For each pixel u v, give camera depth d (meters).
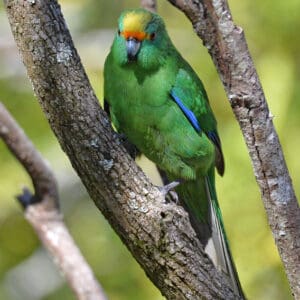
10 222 17.50
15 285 17.64
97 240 17.16
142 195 8.66
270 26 15.18
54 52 8.09
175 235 8.72
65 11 17.95
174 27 16.45
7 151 16.64
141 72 11.23
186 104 11.47
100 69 16.98
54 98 8.23
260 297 14.82
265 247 14.75
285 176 7.92
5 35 18.05
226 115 15.20
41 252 17.84
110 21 17.88
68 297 17.59
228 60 7.61
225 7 7.51
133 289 16.17
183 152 11.53
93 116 8.38
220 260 10.95
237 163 14.74
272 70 14.88
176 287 8.91
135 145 11.78
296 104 14.75
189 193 11.75
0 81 17.39
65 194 17.77
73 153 8.52
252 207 14.74
